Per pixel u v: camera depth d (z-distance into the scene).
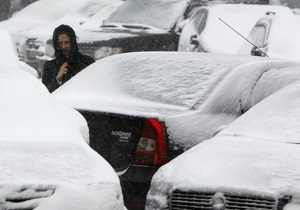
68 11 45.44
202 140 12.95
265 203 9.66
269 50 26.19
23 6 56.72
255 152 10.34
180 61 14.72
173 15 33.09
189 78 14.13
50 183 7.61
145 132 12.84
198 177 10.21
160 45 31.00
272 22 27.25
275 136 11.00
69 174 7.83
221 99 13.55
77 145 8.32
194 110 13.34
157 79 14.41
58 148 8.17
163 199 10.44
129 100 14.08
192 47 30.09
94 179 7.85
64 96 14.58
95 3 44.69
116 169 12.86
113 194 7.80
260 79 14.05
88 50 29.27
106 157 12.95
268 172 9.89
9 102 8.88
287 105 11.71
